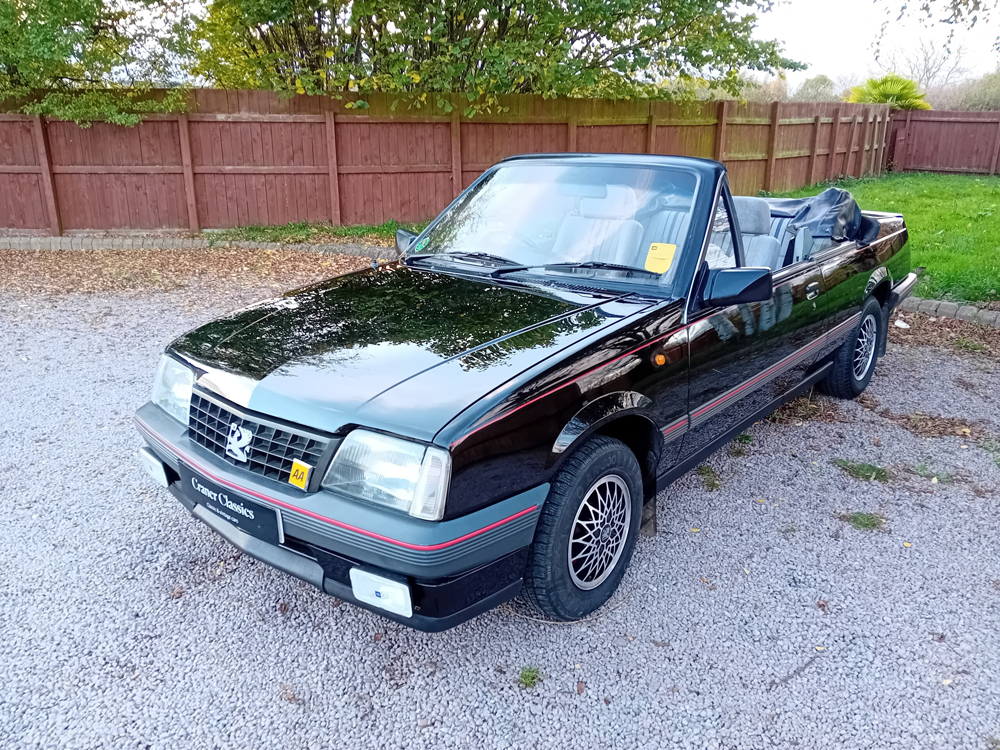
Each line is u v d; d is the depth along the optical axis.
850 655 2.68
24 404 4.97
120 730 2.33
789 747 2.28
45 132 10.40
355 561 2.29
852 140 18.03
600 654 2.69
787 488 3.97
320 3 10.48
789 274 3.89
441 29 10.52
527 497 2.41
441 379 2.42
